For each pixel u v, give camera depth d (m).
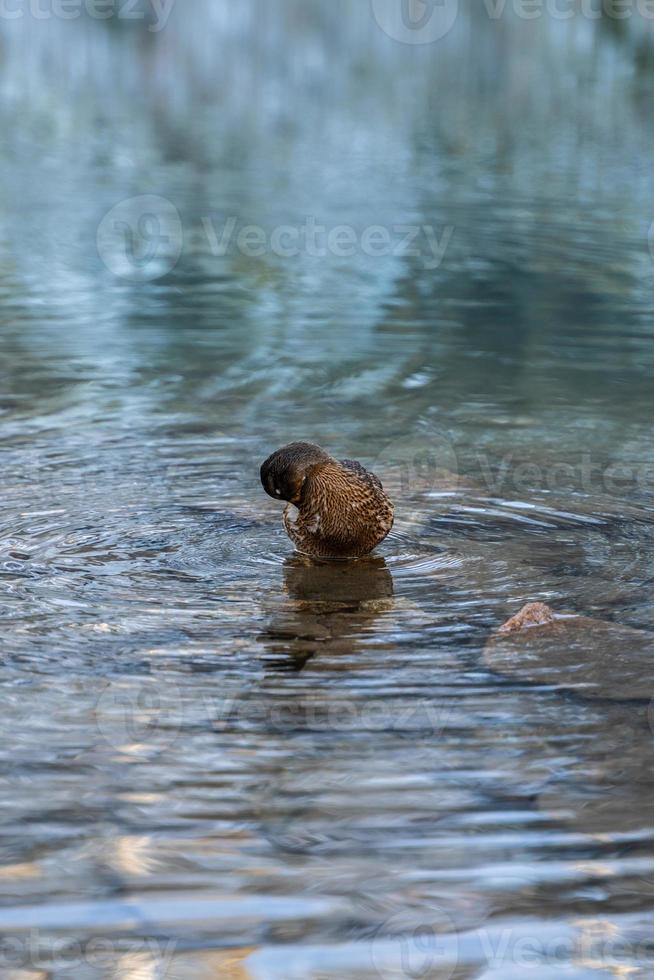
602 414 35.66
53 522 26.44
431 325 46.19
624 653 20.38
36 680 19.28
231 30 140.25
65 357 41.09
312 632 21.17
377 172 77.94
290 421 34.88
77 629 21.19
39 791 16.25
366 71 117.62
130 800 16.08
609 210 67.19
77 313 47.12
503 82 109.00
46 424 33.84
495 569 24.39
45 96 107.69
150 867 14.81
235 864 14.89
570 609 22.33
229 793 16.27
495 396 37.50
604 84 106.06
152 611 22.05
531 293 50.91
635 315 47.47
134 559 24.58
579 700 18.80
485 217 65.56
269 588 23.31
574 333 44.97
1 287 50.84
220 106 103.75
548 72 111.56
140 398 36.78
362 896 14.41
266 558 24.94
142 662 19.97
